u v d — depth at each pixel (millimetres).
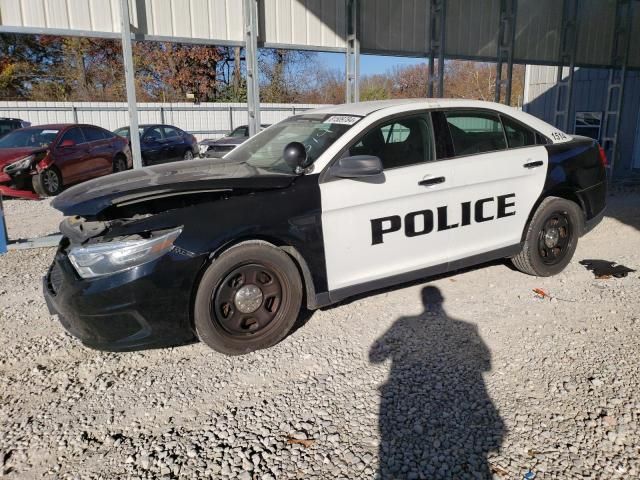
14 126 15922
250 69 8250
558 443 2656
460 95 40094
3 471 2561
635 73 15328
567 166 4902
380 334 3916
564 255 5062
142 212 3373
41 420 2971
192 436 2791
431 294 4672
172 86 31234
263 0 8406
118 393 3230
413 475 2453
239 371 3447
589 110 16297
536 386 3178
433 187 4133
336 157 3812
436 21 10148
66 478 2508
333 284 3854
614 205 9180
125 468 2559
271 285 3633
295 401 3088
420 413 2934
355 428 2816
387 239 4004
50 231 7781
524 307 4359
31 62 30422
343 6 9156
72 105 20453
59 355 3736
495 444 2662
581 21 12242
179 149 16469
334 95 37094
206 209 3385
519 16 11281
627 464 2504
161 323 3285
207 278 3377
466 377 3299
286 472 2496
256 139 4820
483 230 4496
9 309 4594
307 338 3877
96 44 30453
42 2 7082
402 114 4133
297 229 3623
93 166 12164
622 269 5211
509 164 4539
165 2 7719
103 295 3141
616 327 3957
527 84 17953
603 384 3182
